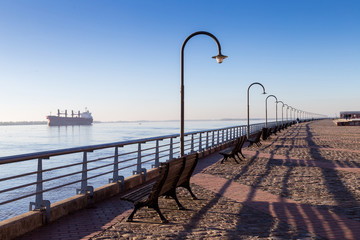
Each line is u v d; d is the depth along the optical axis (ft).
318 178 28.73
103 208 18.83
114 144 22.91
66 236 14.02
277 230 14.76
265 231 14.65
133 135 606.96
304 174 30.89
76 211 18.16
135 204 15.96
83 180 19.44
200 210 18.33
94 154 270.46
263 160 41.81
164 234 14.28
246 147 61.46
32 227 14.84
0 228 12.96
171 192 18.57
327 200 20.57
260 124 126.72
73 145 411.13
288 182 26.84
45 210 15.88
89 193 19.58
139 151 27.43
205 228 15.12
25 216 14.62
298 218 16.66
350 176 29.73
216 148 56.13
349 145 65.41
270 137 93.45
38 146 400.06
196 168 35.24
